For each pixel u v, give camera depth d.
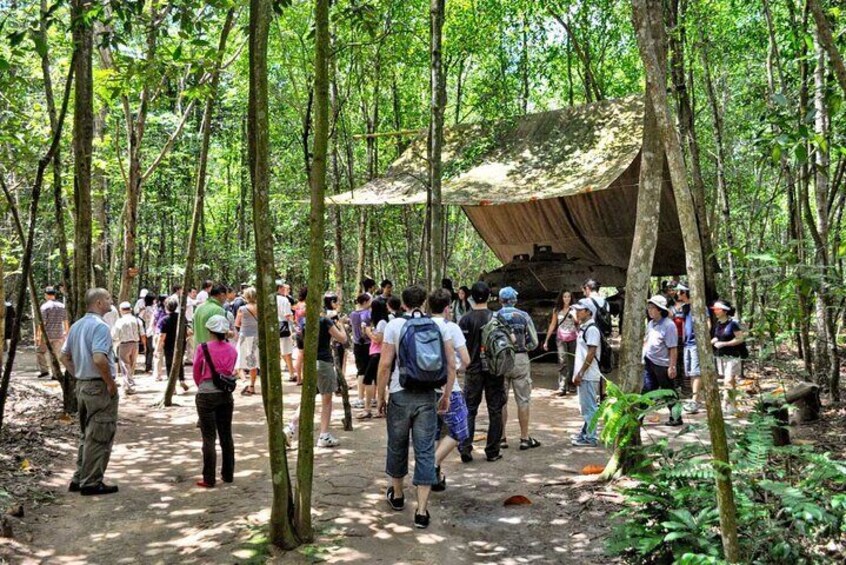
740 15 14.16
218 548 4.46
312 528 4.71
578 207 14.77
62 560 4.39
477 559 4.35
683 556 3.30
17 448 6.93
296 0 10.46
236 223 26.50
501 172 12.55
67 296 8.58
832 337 8.59
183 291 9.84
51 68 11.94
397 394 5.03
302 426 4.48
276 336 4.34
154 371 12.41
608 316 9.55
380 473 6.18
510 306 7.16
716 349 8.05
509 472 6.21
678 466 3.97
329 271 24.52
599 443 7.11
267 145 4.35
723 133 16.91
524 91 18.53
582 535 4.69
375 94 16.86
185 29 6.37
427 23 15.63
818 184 8.03
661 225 13.49
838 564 3.63
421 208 18.62
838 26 7.35
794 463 4.78
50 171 10.69
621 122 12.27
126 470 6.41
